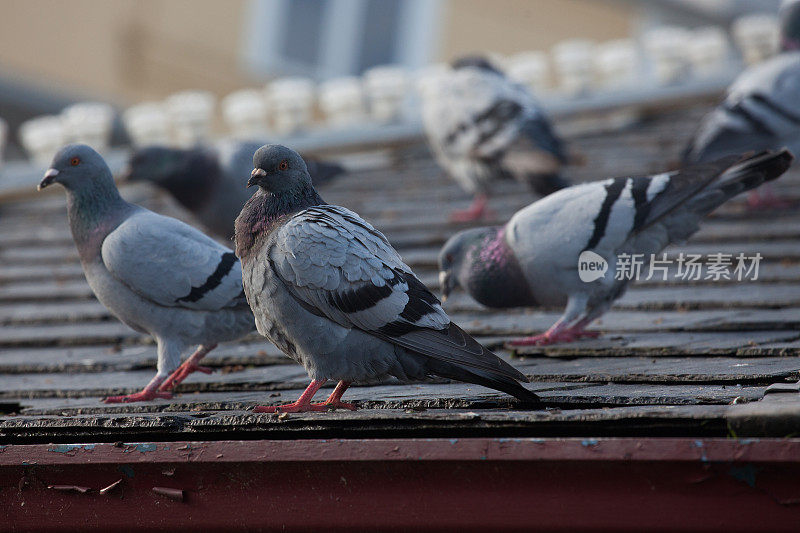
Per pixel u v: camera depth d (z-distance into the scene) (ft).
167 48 96.94
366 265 20.62
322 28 103.91
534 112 47.11
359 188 54.65
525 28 105.19
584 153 56.59
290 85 60.90
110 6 95.09
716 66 70.95
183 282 25.52
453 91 47.70
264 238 21.50
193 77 98.22
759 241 37.17
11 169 58.54
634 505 16.02
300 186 22.11
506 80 48.88
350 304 20.43
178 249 25.58
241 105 60.44
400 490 17.21
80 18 93.91
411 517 17.19
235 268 25.99
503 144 45.75
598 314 28.53
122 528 19.12
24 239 49.21
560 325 27.66
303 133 60.85
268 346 30.27
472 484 16.78
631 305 30.40
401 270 21.18
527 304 29.43
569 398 19.17
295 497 17.87
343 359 21.06
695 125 61.11
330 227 20.84
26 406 25.31
